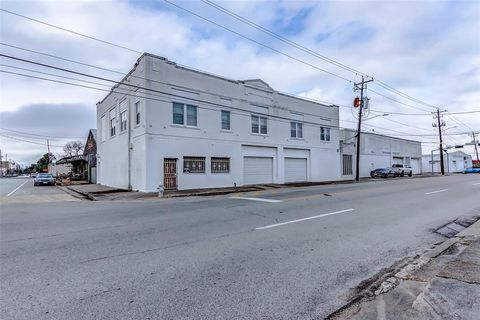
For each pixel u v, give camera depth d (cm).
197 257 536
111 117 2602
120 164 2330
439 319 304
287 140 2683
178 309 349
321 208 1083
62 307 353
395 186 2053
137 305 358
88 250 585
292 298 378
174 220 882
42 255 555
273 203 1226
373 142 4166
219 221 859
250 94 2400
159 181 1870
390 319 310
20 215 1023
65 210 1135
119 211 1080
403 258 534
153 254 555
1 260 528
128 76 2131
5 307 354
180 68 1995
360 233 713
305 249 584
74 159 4106
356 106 3195
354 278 443
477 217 925
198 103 2070
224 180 2195
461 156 7350
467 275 412
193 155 2028
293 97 2761
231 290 400
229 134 2241
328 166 3122
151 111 1855
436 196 1442
